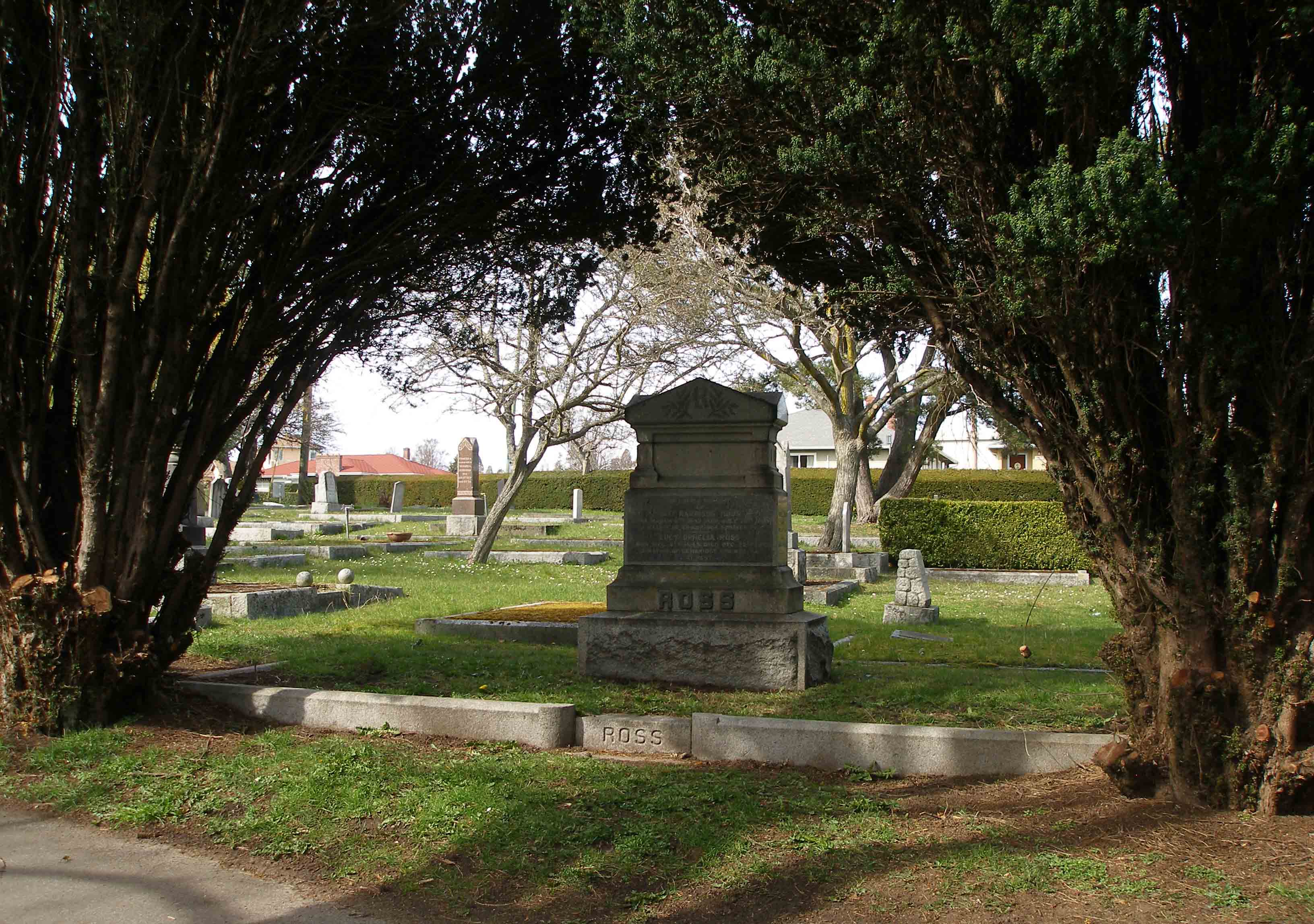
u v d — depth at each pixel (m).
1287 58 4.48
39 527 6.41
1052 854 4.38
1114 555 4.99
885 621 13.80
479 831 4.81
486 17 6.79
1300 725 4.61
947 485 40.53
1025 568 22.72
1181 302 4.58
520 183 7.38
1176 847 4.36
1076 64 4.39
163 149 5.97
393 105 6.67
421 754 6.00
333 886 4.43
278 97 6.45
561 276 8.56
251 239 6.57
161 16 5.71
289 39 6.09
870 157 5.15
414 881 4.42
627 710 7.27
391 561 22.00
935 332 5.52
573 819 4.92
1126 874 4.15
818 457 65.12
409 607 14.27
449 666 8.87
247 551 22.06
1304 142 4.10
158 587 6.85
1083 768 5.53
